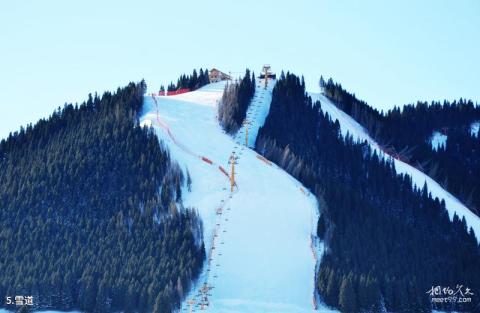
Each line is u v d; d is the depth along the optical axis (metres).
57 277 193.25
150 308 183.50
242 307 188.12
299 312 187.38
